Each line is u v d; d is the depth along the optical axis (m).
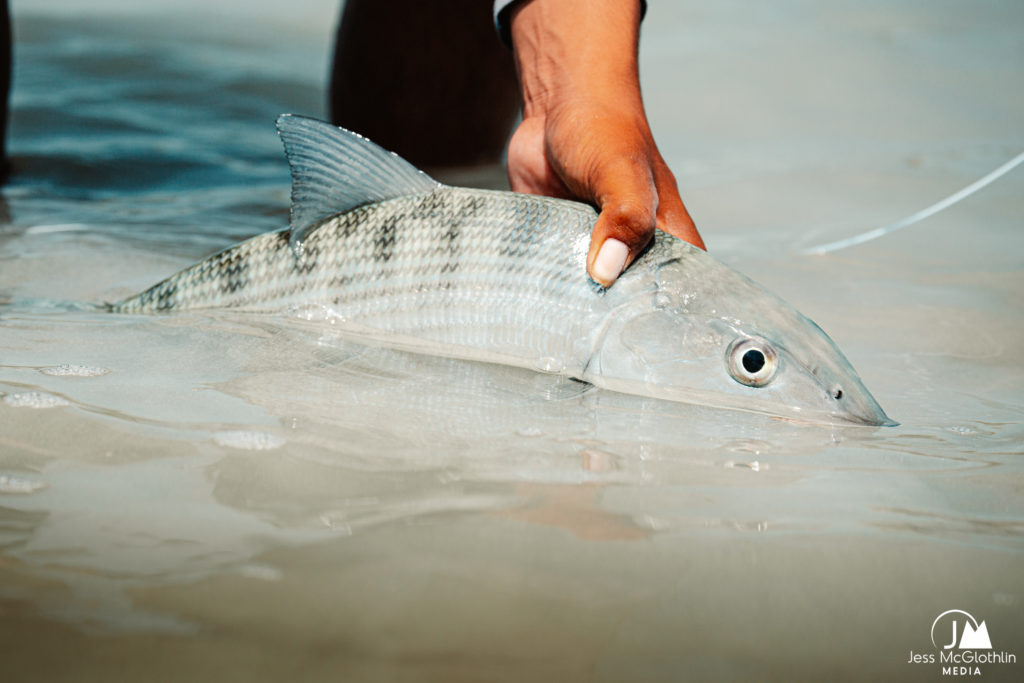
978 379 2.70
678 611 1.50
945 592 1.58
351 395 2.41
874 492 1.96
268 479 1.89
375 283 2.86
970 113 6.98
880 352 2.90
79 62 7.37
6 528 1.64
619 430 2.27
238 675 1.30
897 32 9.49
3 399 2.24
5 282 3.30
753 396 2.44
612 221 2.49
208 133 6.26
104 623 1.39
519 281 2.68
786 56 8.52
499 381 2.58
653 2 10.56
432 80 5.41
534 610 1.48
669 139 6.34
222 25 9.57
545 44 3.13
